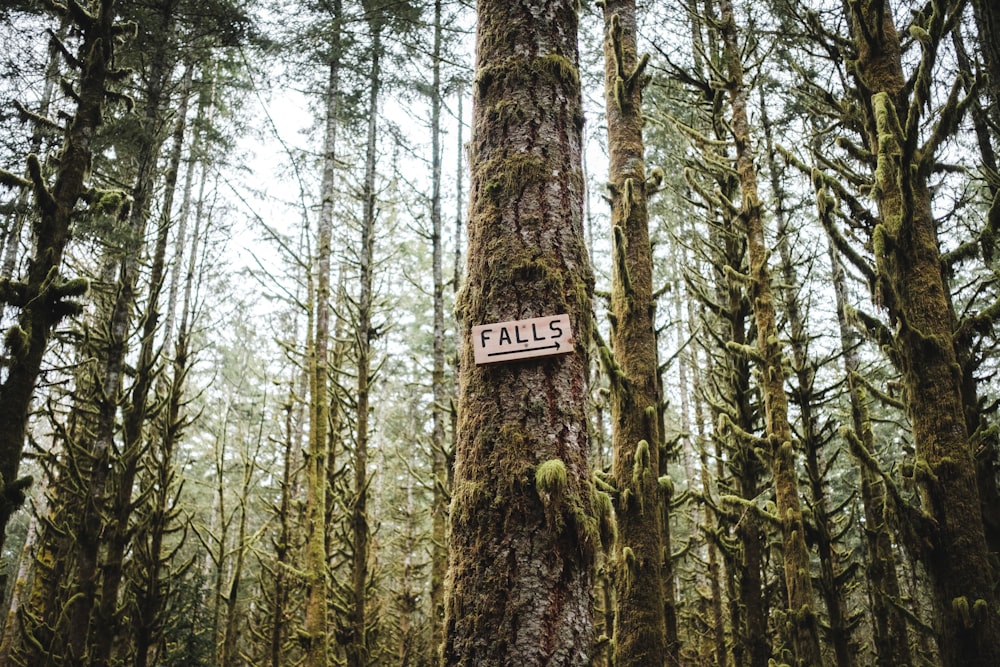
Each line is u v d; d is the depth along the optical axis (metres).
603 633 10.05
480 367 2.41
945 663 3.56
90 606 6.19
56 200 5.22
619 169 5.58
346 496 11.74
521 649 1.99
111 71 5.77
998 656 3.36
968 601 3.47
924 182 4.31
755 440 6.71
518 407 2.30
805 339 8.43
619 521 4.61
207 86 11.48
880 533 7.96
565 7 3.00
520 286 2.46
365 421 10.31
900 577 10.94
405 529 15.90
